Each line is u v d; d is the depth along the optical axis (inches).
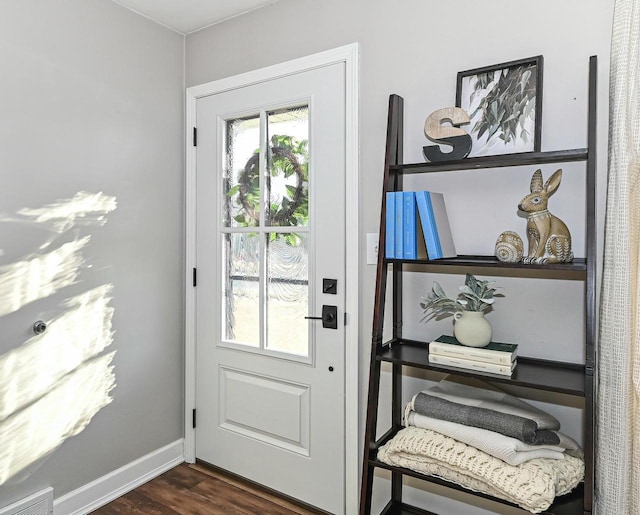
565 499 52.0
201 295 94.2
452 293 67.4
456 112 59.3
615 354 49.4
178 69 94.3
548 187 53.4
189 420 96.0
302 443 81.7
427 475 57.0
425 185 68.7
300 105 80.9
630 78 48.6
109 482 82.0
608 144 54.7
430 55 67.7
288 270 83.1
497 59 62.9
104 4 80.3
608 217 51.6
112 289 82.2
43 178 71.9
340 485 77.4
